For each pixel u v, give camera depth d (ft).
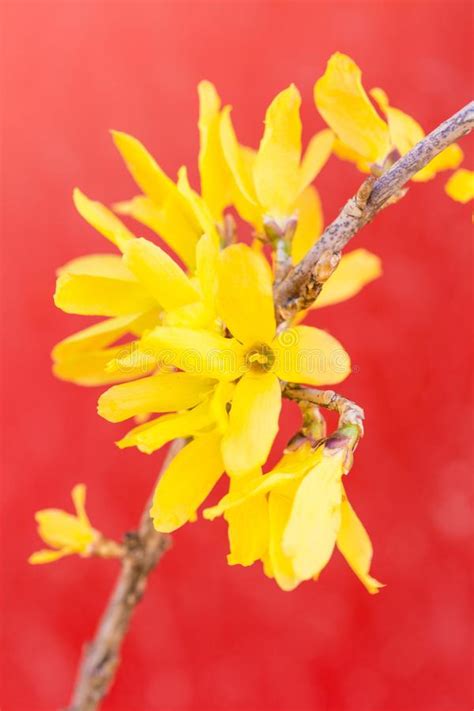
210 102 1.02
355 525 0.95
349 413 0.95
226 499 0.92
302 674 2.55
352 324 2.54
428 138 0.94
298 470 0.93
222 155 1.03
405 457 2.54
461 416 2.54
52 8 2.49
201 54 2.49
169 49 2.49
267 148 1.01
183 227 1.02
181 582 2.56
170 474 0.94
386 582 2.55
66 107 2.51
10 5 2.48
